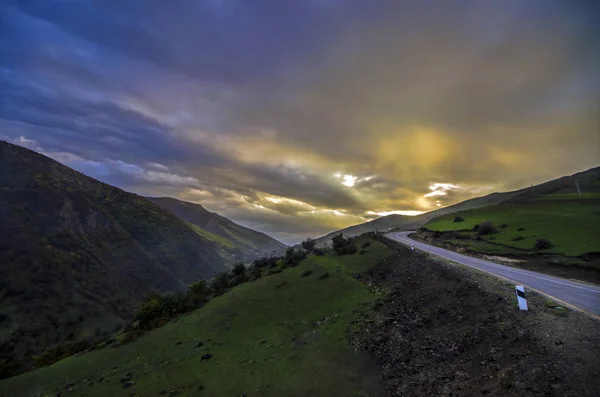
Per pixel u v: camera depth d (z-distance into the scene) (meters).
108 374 35.31
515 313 19.34
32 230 156.62
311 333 31.75
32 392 35.47
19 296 115.69
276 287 52.31
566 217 57.56
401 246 64.31
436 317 24.89
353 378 21.17
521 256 40.72
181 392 25.75
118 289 153.88
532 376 12.69
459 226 70.25
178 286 194.12
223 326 41.81
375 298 37.22
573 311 18.23
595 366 12.20
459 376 15.64
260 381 24.25
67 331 107.44
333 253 72.12
